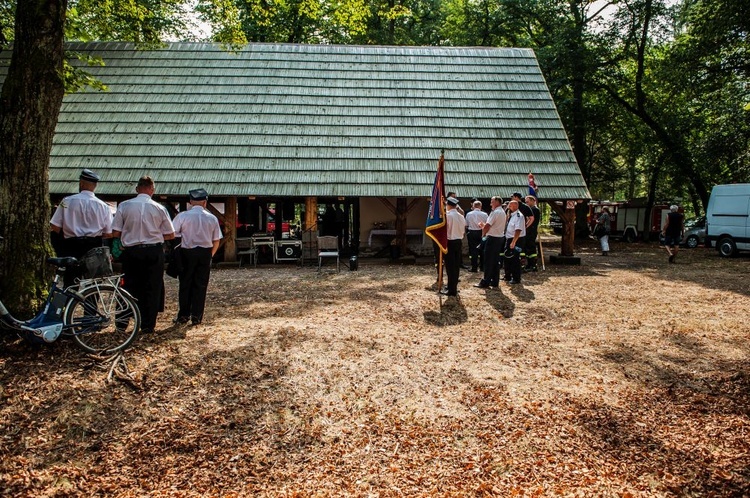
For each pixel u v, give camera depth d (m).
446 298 9.41
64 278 6.22
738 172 23.80
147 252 6.34
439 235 9.22
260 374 5.38
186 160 14.59
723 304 9.19
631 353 6.32
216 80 16.89
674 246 15.85
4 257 5.73
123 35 12.52
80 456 3.98
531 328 7.48
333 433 4.35
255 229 17.91
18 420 4.32
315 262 15.01
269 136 15.39
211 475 3.78
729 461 3.89
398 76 17.62
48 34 5.94
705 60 22.23
